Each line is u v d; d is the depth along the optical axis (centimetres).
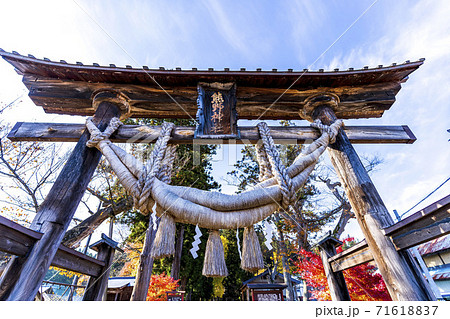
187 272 1025
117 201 659
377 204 219
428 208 153
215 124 251
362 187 231
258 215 164
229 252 1429
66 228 192
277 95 291
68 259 243
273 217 787
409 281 174
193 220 155
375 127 287
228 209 161
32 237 165
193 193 169
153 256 142
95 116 254
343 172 250
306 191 786
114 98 268
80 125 257
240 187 870
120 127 250
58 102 270
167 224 156
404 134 281
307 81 283
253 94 290
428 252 800
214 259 148
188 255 1062
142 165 192
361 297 391
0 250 138
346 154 253
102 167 662
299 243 707
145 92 280
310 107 293
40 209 188
